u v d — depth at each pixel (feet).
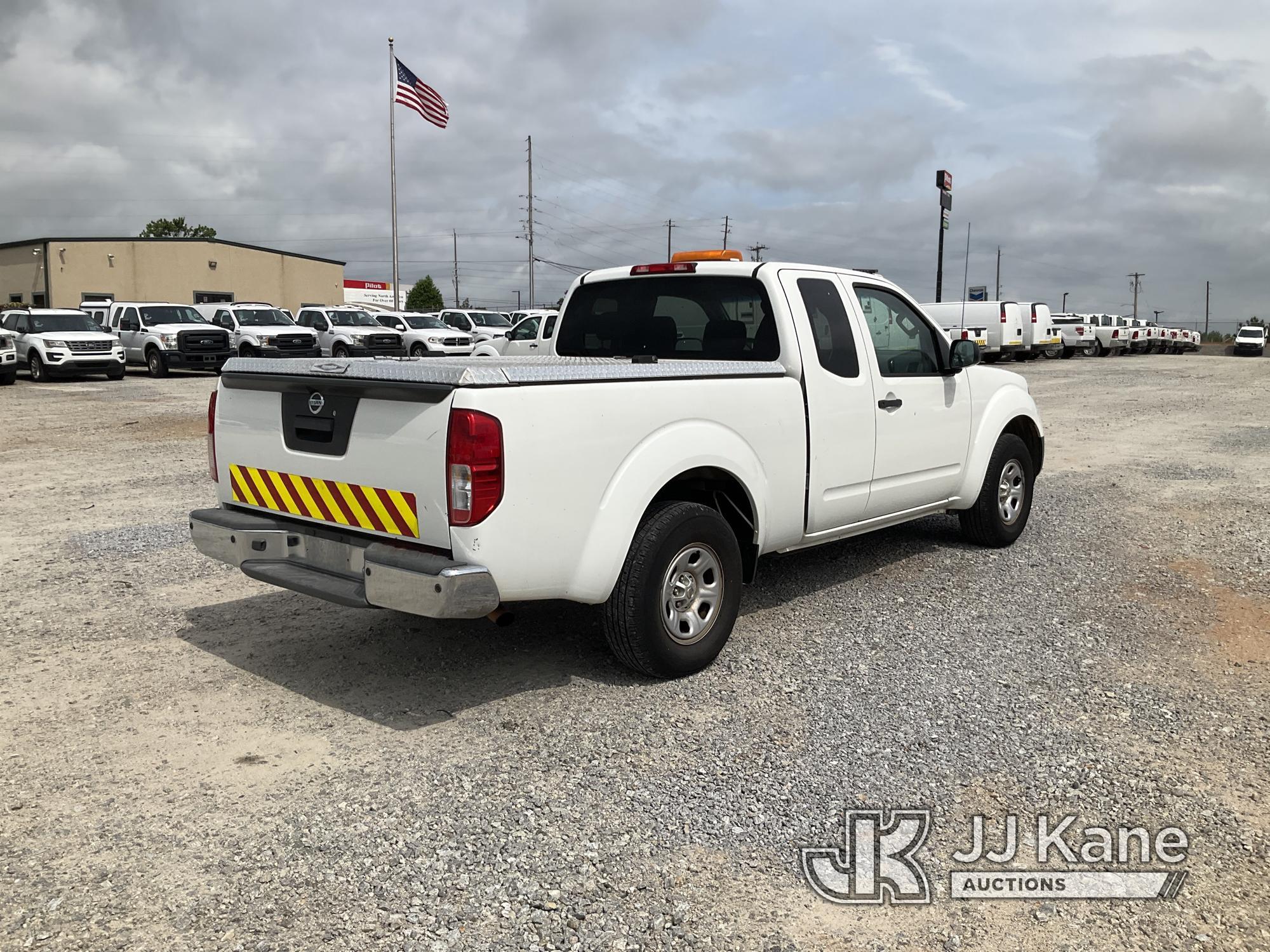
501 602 13.01
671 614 14.44
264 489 14.78
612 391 13.39
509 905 9.15
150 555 21.97
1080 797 11.25
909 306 19.89
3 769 11.78
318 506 13.88
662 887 9.45
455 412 11.94
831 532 17.94
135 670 14.99
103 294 169.78
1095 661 15.52
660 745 12.49
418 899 9.23
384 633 16.78
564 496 12.82
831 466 17.31
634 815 10.77
